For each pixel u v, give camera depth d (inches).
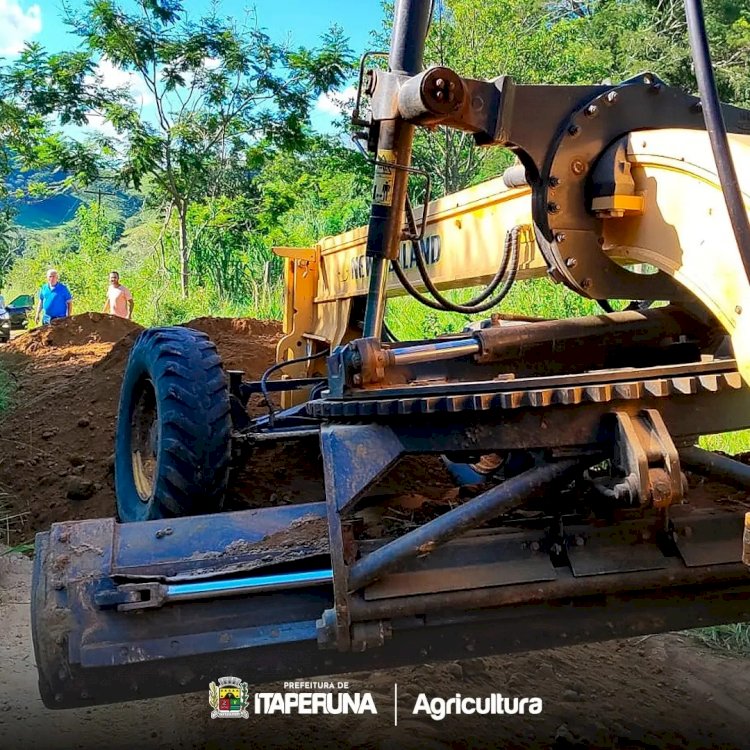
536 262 146.6
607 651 161.8
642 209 109.0
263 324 389.7
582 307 410.6
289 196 885.8
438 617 98.7
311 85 852.6
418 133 751.1
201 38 828.6
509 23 803.4
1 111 788.6
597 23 861.8
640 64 770.8
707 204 100.3
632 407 97.9
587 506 111.9
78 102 821.2
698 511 109.1
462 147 754.2
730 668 158.7
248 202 887.7
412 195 696.4
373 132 128.5
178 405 151.6
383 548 96.6
